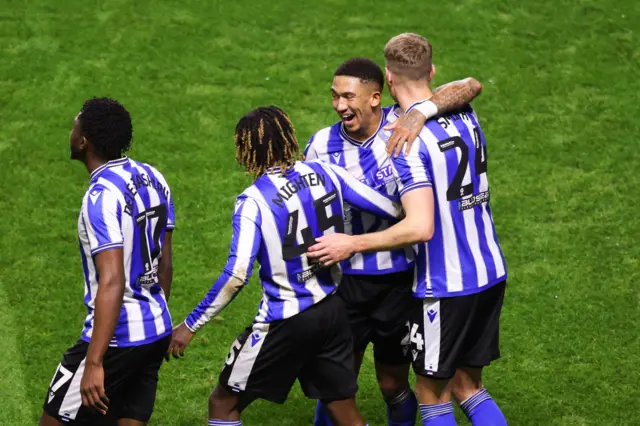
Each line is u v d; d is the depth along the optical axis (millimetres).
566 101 31781
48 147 29047
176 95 31656
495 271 15922
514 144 29703
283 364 15109
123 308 14859
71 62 33031
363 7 36625
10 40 34000
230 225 25969
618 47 34438
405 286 16609
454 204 15398
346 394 15461
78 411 14922
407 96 15812
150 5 36219
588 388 19703
